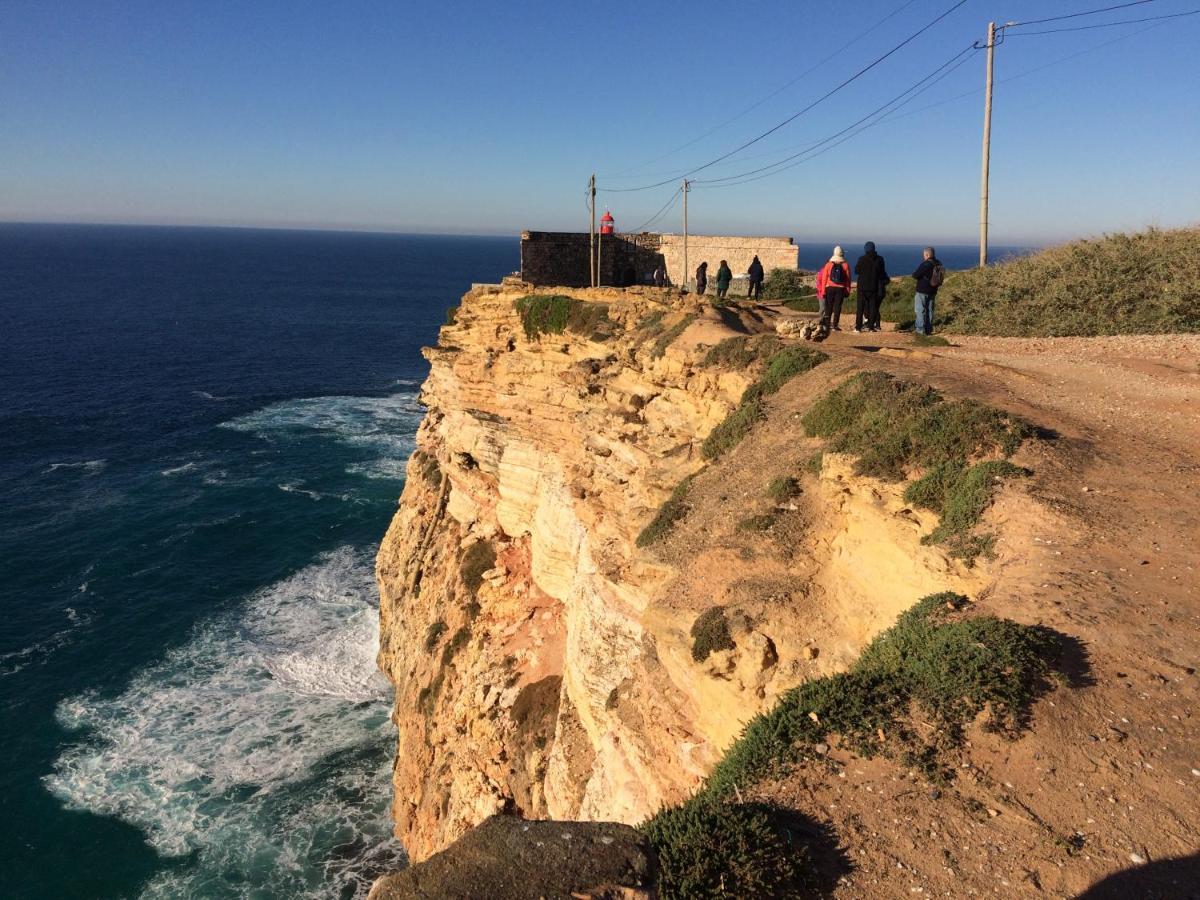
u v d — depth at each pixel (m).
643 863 4.65
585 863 4.61
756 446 15.37
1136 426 12.99
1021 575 9.00
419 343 120.38
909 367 16.31
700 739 11.51
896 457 11.95
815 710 7.48
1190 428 12.89
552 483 24.17
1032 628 7.84
